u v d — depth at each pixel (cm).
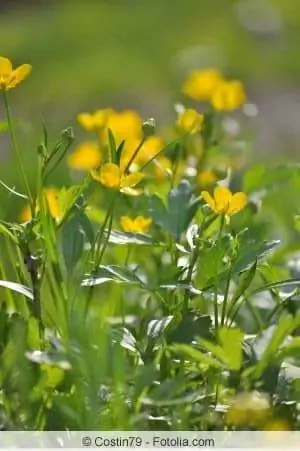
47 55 632
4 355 144
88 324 147
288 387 147
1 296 166
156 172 175
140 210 168
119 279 149
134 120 180
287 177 174
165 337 148
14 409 144
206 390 146
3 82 153
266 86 558
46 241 148
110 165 150
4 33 700
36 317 148
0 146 380
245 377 145
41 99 514
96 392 143
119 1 768
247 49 637
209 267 150
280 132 440
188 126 172
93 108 514
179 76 574
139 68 589
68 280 148
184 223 154
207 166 184
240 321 160
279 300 156
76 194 152
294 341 144
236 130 198
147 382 142
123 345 147
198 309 153
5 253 174
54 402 144
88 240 157
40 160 153
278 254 162
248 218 169
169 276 152
